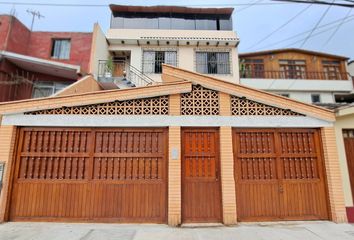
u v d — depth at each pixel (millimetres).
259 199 5371
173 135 5445
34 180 5258
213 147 5555
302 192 5465
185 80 5762
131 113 5555
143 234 4484
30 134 5461
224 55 13094
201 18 14250
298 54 15898
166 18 14086
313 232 4617
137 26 13836
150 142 5531
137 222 5137
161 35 13211
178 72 5871
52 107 5398
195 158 5477
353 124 5879
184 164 5430
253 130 5699
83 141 5477
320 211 5387
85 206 5195
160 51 13008
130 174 5375
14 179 5242
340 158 5680
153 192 5293
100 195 5254
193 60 12828
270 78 14625
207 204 5270
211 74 12773
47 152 5398
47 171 5324
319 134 5754
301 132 5746
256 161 5566
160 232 4605
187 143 5543
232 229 4801
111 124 5441
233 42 12742
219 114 5641
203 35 13336
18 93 9719
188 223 5125
